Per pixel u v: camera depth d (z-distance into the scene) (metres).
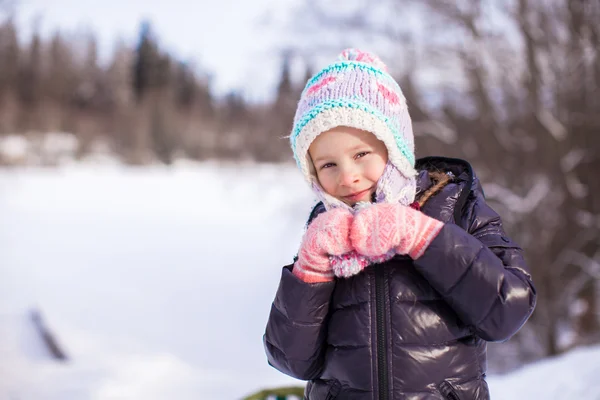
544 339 8.33
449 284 1.21
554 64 8.83
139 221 20.61
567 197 8.66
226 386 6.56
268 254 14.88
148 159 42.62
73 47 54.59
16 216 21.39
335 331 1.35
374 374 1.27
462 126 9.17
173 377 6.91
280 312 1.36
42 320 9.45
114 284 12.30
